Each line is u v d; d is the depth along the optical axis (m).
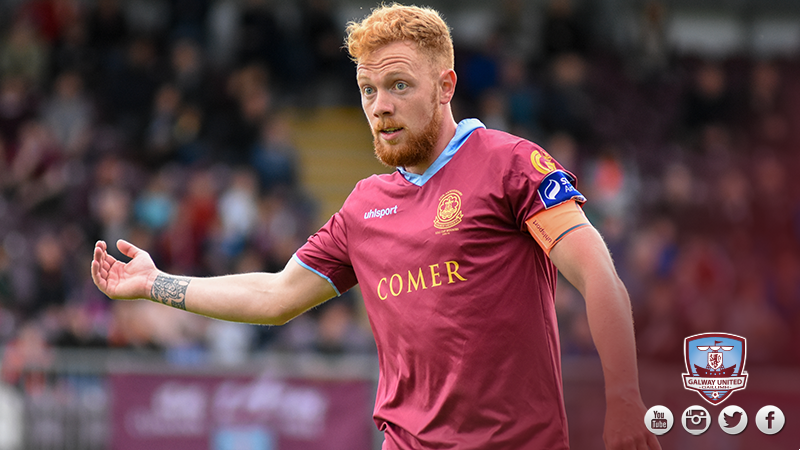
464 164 9.30
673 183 42.19
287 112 47.91
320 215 45.78
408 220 9.47
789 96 51.66
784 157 48.69
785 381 24.09
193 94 42.84
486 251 9.05
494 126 43.09
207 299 10.71
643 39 51.97
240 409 26.16
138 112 43.41
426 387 9.24
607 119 48.59
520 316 9.01
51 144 38.94
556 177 8.84
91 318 30.92
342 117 48.81
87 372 26.92
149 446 26.20
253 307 10.61
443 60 9.42
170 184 38.44
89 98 43.75
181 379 26.31
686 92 50.06
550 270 9.47
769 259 40.78
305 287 10.50
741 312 35.69
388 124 9.27
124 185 37.31
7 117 41.59
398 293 9.40
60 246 33.62
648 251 37.25
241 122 42.19
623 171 44.31
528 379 9.00
